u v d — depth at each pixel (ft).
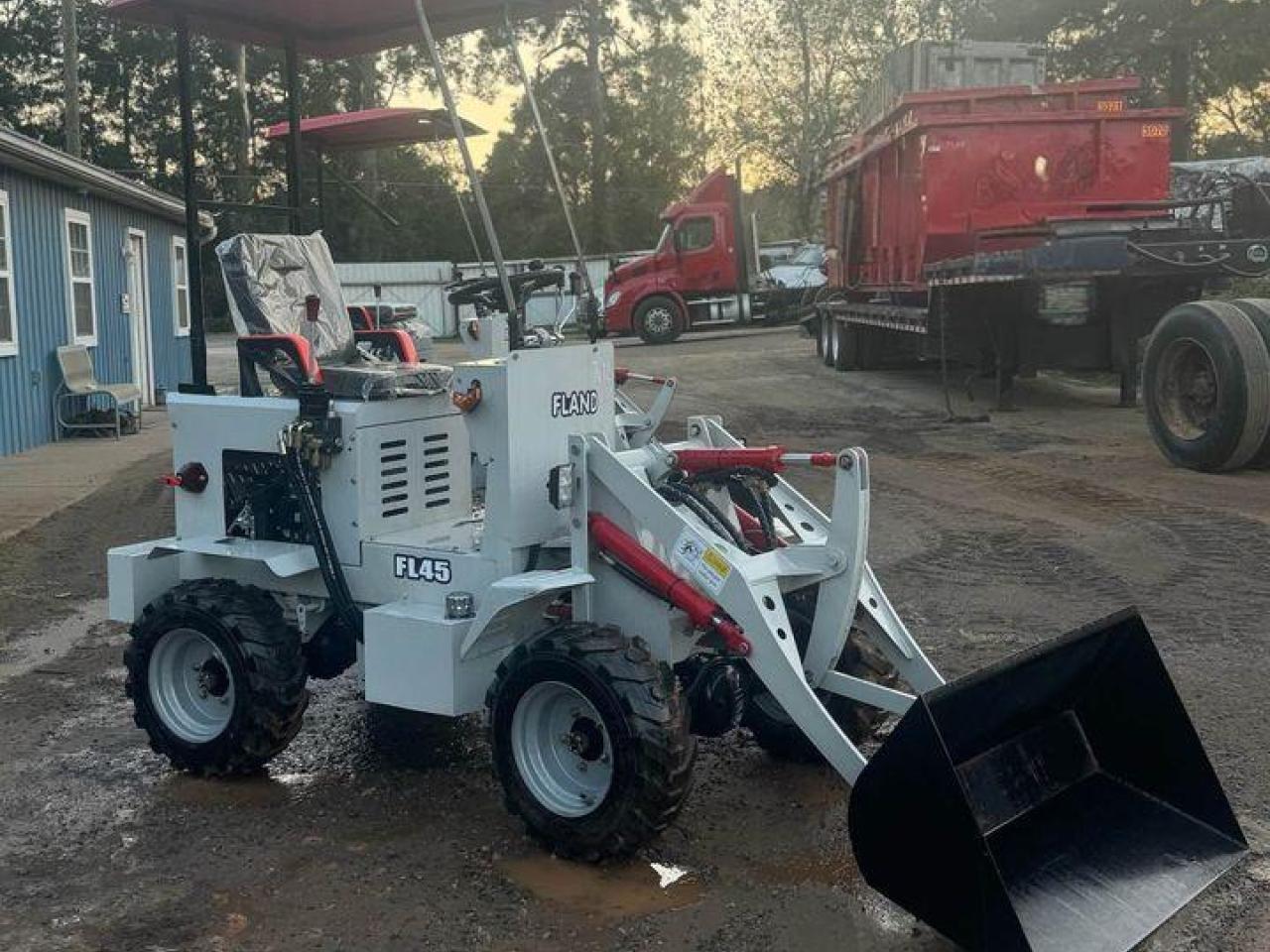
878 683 15.05
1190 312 34.37
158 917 12.60
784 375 64.75
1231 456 33.76
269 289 17.44
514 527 14.32
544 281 19.17
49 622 23.68
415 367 16.35
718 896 12.85
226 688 15.94
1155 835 12.71
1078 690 13.24
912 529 29.04
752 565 13.53
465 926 12.32
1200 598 22.85
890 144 52.75
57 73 188.14
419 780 15.97
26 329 46.93
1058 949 11.07
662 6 164.96
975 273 41.81
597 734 13.33
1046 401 49.80
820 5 148.56
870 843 11.48
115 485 38.14
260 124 155.22
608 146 168.66
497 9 19.45
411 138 26.43
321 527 15.51
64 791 15.83
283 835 14.46
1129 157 47.73
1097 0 94.43
